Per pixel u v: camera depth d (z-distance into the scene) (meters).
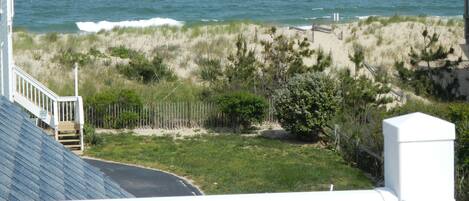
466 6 39.25
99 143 30.28
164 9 89.38
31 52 45.19
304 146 29.97
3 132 8.71
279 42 35.97
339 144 28.59
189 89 36.25
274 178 25.47
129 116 32.62
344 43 47.41
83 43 49.09
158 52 45.31
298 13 89.19
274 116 33.44
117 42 49.28
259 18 85.19
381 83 35.28
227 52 45.31
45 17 84.88
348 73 32.84
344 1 99.12
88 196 8.05
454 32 49.66
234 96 32.59
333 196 4.96
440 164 4.86
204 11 90.12
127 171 26.61
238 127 32.81
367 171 26.34
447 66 38.41
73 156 9.39
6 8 25.86
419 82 37.19
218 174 26.03
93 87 36.31
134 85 37.53
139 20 80.81
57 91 35.31
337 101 30.30
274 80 34.94
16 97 28.62
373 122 27.34
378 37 48.56
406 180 4.88
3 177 7.07
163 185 24.95
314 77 30.48
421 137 4.84
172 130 32.75
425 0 99.50
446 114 25.14
